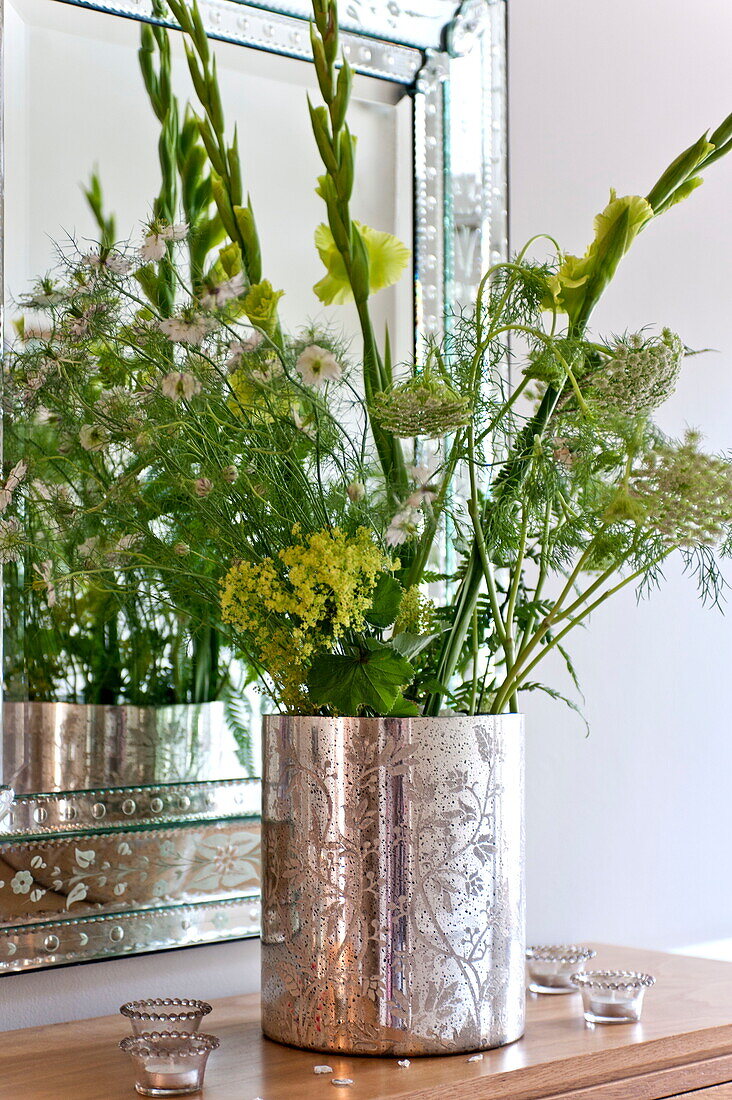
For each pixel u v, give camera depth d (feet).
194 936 4.20
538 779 5.26
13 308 3.93
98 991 4.05
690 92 6.21
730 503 3.31
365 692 3.31
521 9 5.49
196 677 4.26
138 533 3.99
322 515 3.60
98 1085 3.21
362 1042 3.38
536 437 3.61
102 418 3.73
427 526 3.69
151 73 4.30
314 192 4.67
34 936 3.85
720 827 5.98
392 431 3.30
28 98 4.02
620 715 5.60
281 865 3.53
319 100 4.72
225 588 3.53
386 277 4.82
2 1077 3.29
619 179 5.83
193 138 4.38
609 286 5.73
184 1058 3.08
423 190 4.95
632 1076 3.54
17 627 3.88
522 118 5.45
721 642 6.07
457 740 3.43
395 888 3.38
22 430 3.91
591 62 5.75
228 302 3.81
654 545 3.64
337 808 3.42
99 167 4.16
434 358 4.63
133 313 4.11
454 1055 3.41
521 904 3.61
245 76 4.53
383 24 4.86
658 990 4.26
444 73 5.03
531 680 5.27
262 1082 3.19
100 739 4.03
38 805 3.88
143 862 4.10
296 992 3.49
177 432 3.68
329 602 3.45
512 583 3.81
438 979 3.39
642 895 5.61
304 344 4.01
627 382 3.46
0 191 3.87
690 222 6.13
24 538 3.91
